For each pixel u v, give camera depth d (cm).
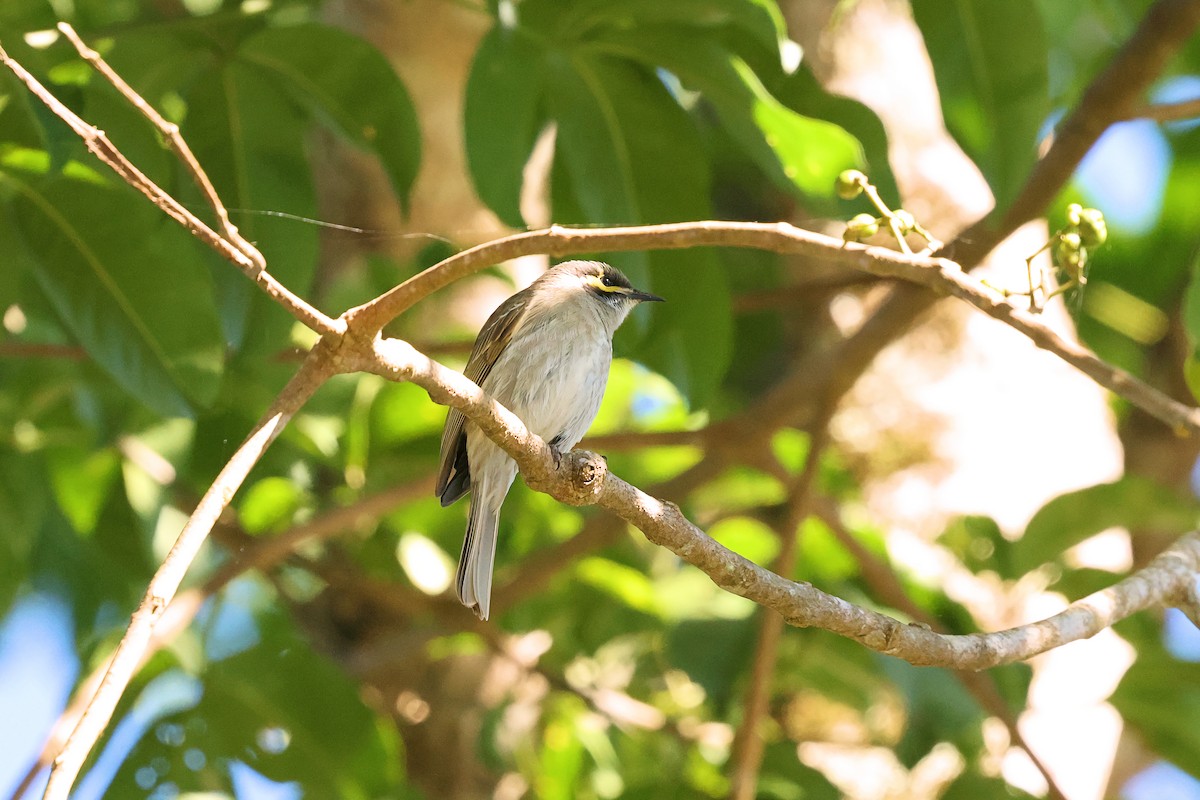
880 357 1362
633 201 937
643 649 1349
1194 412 645
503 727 1308
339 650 1328
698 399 1026
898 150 1369
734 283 1569
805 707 1363
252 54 880
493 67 877
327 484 1309
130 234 862
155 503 1188
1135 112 993
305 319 559
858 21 1413
